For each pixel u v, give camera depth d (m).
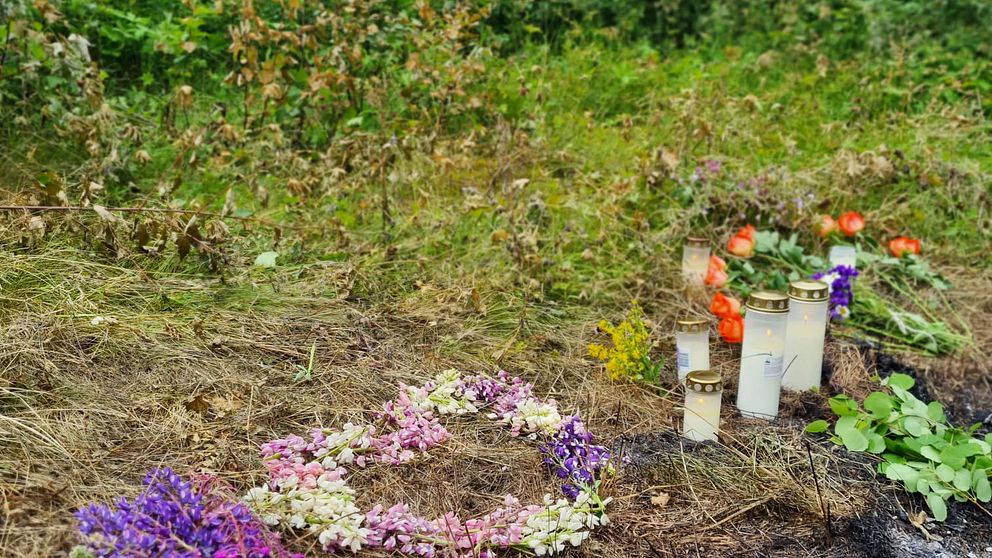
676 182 4.26
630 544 2.27
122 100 4.21
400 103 4.64
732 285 3.83
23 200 3.20
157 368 2.65
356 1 4.54
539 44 6.11
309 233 3.62
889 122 5.40
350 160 4.06
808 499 2.44
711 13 6.82
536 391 2.93
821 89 5.81
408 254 3.66
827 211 4.43
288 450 2.35
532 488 2.43
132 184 3.71
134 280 3.05
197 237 3.14
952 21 6.70
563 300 3.57
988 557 2.32
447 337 3.12
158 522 1.92
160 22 5.08
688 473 2.52
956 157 4.84
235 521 1.98
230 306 3.06
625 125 4.73
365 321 3.13
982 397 3.28
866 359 3.37
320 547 2.09
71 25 4.65
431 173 4.20
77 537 1.92
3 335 2.61
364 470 2.41
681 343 3.00
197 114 4.45
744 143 4.85
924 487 2.49
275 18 4.94
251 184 3.81
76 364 2.59
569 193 4.19
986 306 3.96
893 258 4.12
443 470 2.46
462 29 5.18
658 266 3.83
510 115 4.88
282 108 4.41
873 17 6.50
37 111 3.97
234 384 2.66
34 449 2.20
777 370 2.85
